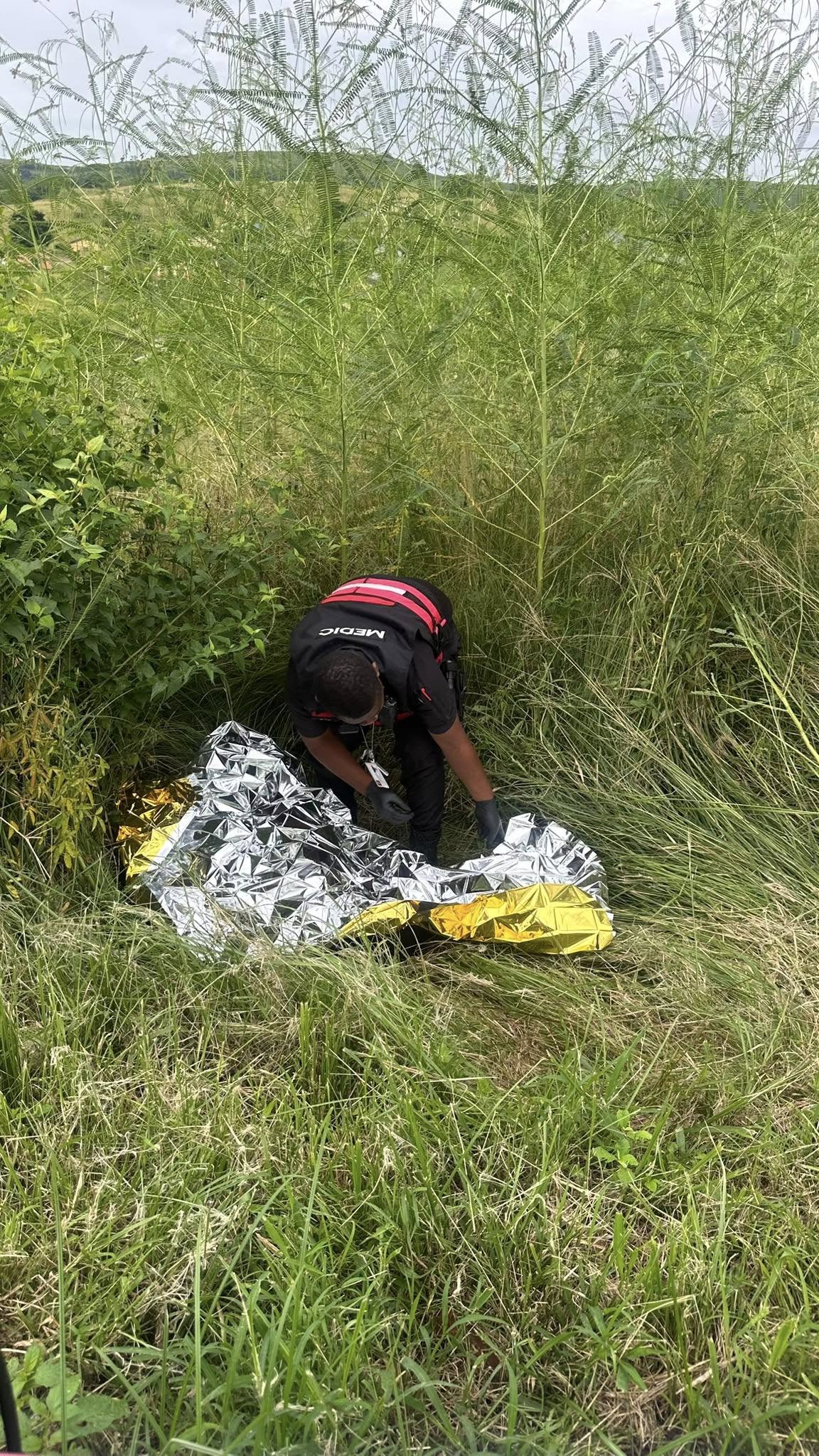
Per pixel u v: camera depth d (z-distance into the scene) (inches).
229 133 144.3
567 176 129.5
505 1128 86.0
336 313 133.0
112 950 101.4
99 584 112.3
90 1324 70.1
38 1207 77.9
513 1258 75.9
